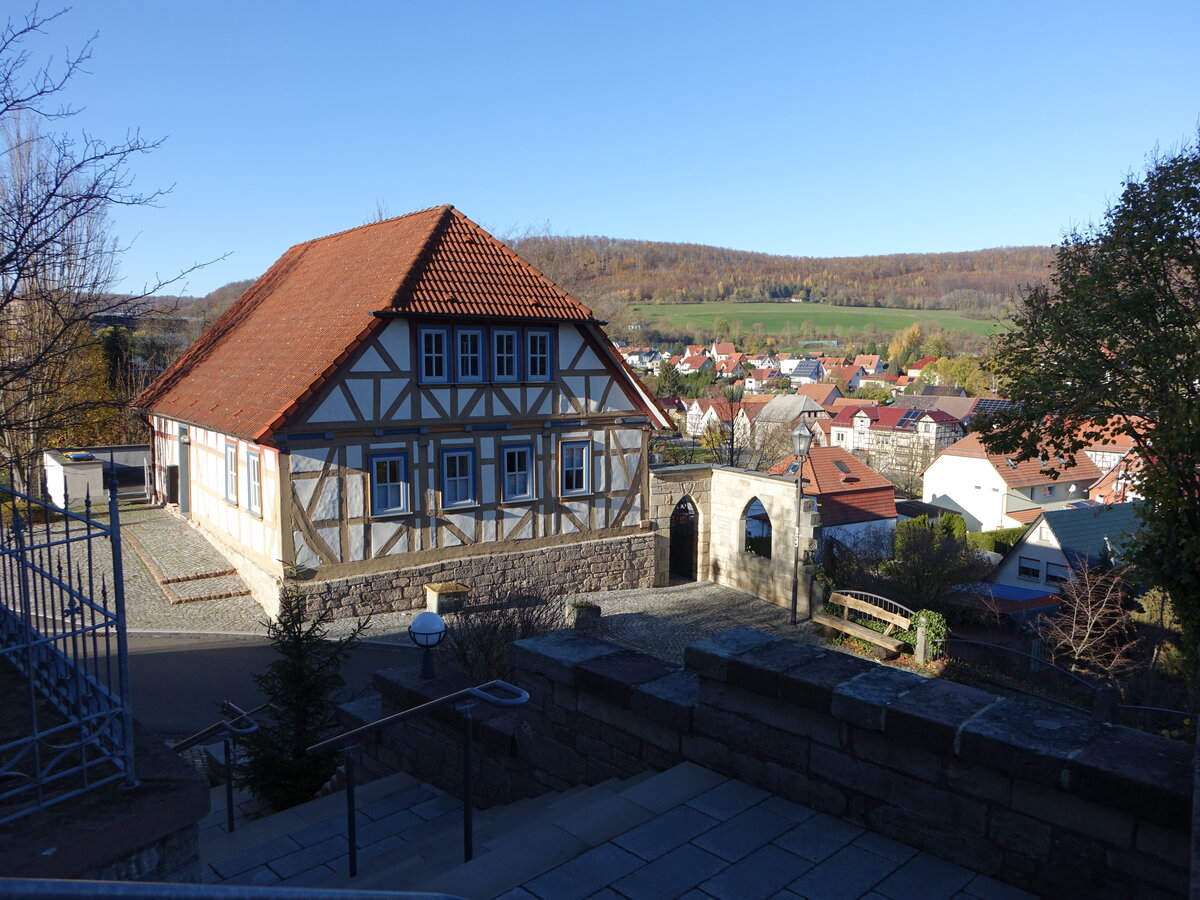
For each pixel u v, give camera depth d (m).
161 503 24.14
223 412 18.19
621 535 20.97
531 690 6.19
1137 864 3.51
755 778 4.83
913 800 4.18
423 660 7.95
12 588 5.05
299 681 8.27
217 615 16.16
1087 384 16.62
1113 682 17.55
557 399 19.53
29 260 9.35
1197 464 14.74
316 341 17.67
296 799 8.05
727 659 4.84
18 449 16.86
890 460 67.38
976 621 25.42
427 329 17.52
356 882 4.60
